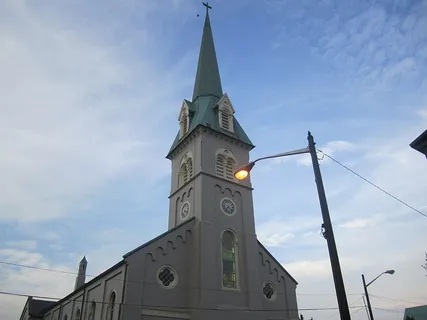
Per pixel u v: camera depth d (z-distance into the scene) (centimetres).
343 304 1129
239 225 3416
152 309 2636
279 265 3534
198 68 4591
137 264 2722
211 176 3434
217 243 3159
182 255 3009
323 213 1293
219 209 3341
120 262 2791
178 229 3080
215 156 3600
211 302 2838
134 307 2558
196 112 4025
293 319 3322
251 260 3275
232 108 4028
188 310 2812
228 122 3934
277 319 3222
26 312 6056
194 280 2916
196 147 3619
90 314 3234
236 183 3606
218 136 3712
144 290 2666
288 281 3519
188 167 3666
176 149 3909
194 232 3145
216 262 3056
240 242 3338
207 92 4231
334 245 1228
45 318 5194
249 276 3173
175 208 3634
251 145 3916
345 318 1111
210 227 3158
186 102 4097
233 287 3070
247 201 3606
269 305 3250
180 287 2861
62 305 4344
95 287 3294
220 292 2944
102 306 2948
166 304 2722
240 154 3831
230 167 3697
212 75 4400
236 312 2938
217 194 3406
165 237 2972
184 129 4003
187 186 3541
